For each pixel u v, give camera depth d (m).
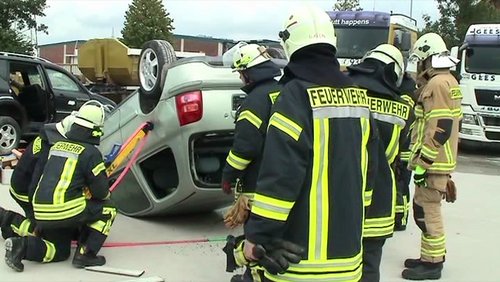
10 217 4.89
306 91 2.27
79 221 4.49
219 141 5.22
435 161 4.36
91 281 4.28
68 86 11.29
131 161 5.51
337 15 14.95
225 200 5.75
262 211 2.18
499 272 4.81
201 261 4.85
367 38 14.60
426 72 4.35
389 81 2.94
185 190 5.32
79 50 19.66
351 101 2.36
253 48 3.66
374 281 2.96
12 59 10.36
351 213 2.32
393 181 2.96
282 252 2.27
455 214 6.91
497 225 6.41
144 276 4.45
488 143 13.76
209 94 4.93
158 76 5.16
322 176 2.27
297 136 2.20
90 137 4.60
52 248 4.58
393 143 2.91
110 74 19.12
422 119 4.37
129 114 5.66
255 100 3.34
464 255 5.28
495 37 13.11
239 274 4.39
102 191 4.55
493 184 9.05
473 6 27.25
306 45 2.34
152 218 6.18
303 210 2.28
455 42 26.83
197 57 5.00
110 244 5.19
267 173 2.19
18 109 10.30
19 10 33.38
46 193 4.43
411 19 16.27
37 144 4.78
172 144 5.17
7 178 7.85
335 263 2.30
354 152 2.33
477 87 13.20
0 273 4.39
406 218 6.04
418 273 4.55
